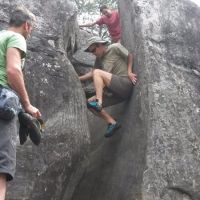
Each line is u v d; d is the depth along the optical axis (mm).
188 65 6434
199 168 5863
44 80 5480
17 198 4969
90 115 7191
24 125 3807
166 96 6012
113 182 6039
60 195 5406
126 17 6773
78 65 7727
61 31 5867
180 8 6703
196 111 6156
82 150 5590
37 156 5199
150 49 6176
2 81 3660
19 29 4062
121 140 6270
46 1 5918
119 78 6277
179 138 5875
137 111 6074
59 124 5418
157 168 5652
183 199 5684
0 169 3430
